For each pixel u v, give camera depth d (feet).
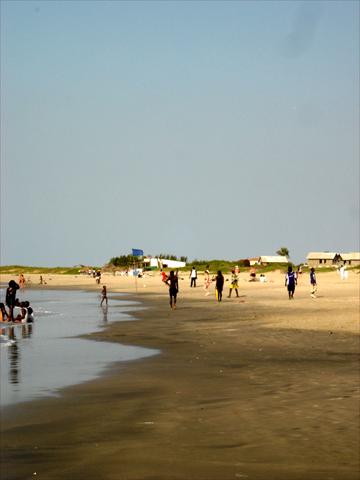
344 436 45.14
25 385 67.21
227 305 197.77
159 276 589.73
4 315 159.53
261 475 37.63
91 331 130.52
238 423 49.19
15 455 42.06
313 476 37.40
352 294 249.14
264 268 602.03
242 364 79.10
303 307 176.35
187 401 57.67
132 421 50.62
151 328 132.87
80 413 53.83
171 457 41.01
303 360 81.25
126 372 75.41
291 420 49.70
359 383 64.34
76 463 40.16
